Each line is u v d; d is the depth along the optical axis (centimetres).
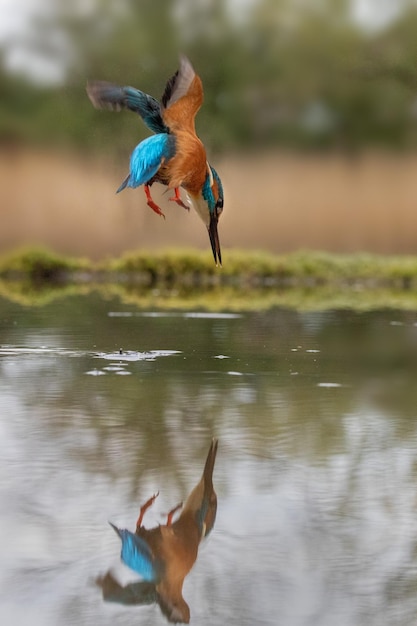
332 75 2320
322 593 447
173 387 854
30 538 499
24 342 1114
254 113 2305
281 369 954
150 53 2342
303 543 497
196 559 479
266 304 1605
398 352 1066
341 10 2356
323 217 2308
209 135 2273
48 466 611
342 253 2316
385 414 759
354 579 463
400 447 664
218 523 525
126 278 2148
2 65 2291
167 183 655
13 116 2289
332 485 584
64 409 763
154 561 475
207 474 601
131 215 2273
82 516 529
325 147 2314
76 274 2183
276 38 2350
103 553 485
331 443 673
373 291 1906
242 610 432
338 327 1283
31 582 454
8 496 556
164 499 556
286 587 450
